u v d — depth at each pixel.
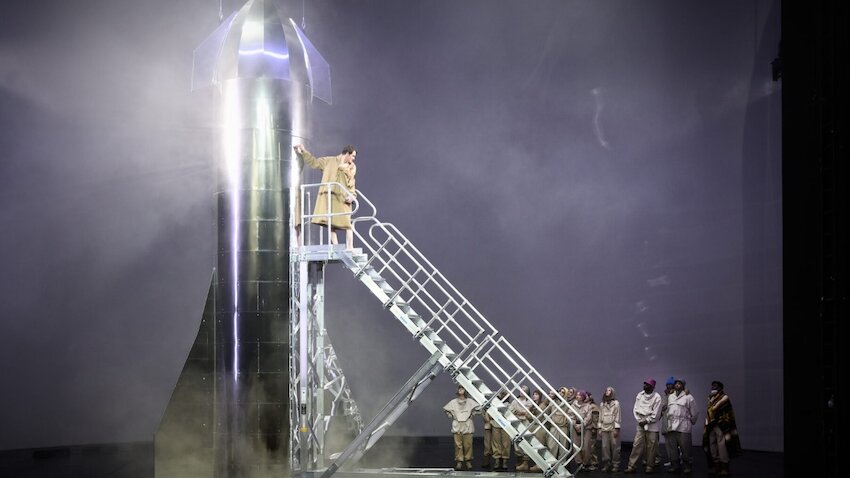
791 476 7.70
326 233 17.89
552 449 16.61
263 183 13.21
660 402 16.39
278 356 13.16
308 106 13.77
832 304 7.53
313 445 13.64
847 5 7.42
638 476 15.74
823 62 7.65
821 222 7.68
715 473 15.98
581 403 17.03
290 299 13.35
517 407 16.41
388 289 13.41
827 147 7.60
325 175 13.66
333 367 16.59
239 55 13.32
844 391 7.30
